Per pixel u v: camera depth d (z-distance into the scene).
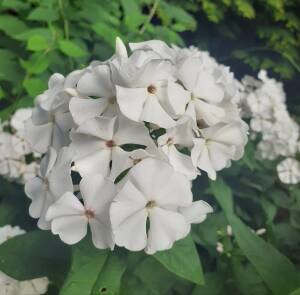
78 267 0.12
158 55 0.11
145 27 0.21
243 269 0.16
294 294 0.12
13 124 0.17
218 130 0.12
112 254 0.12
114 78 0.11
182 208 0.11
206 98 0.12
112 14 0.21
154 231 0.11
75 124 0.11
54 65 0.18
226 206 0.15
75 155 0.11
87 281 0.11
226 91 0.12
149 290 0.15
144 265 0.15
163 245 0.11
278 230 0.21
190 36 0.36
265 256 0.13
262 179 0.21
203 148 0.12
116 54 0.12
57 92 0.12
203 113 0.12
